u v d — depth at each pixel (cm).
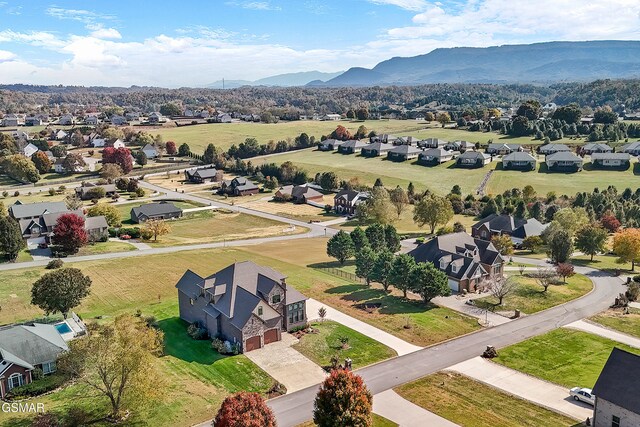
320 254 11994
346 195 17088
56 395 5828
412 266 8738
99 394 5759
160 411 5497
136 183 19650
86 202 18125
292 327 7531
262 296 7369
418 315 8156
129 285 9588
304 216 16675
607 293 9269
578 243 11700
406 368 6481
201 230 14825
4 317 8031
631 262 11344
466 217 16188
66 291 7606
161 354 6781
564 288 9488
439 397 5794
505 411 5503
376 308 8425
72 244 11719
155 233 13488
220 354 6838
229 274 7575
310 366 6525
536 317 8144
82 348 5466
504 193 17625
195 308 7719
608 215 14125
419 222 14125
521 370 6406
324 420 4625
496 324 7862
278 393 5891
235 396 4556
